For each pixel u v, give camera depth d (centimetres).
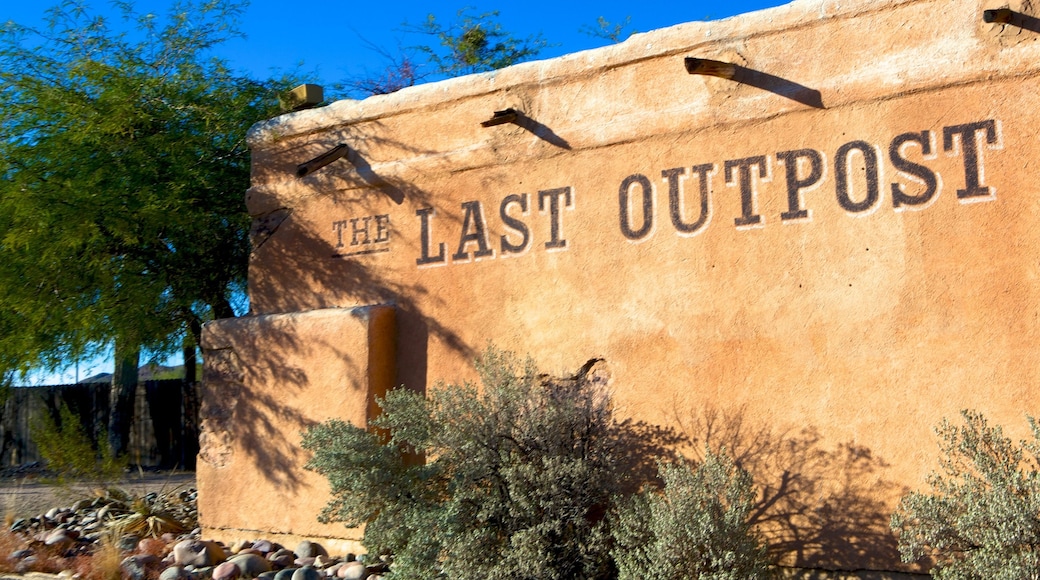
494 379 693
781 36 664
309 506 799
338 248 852
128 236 1009
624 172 713
